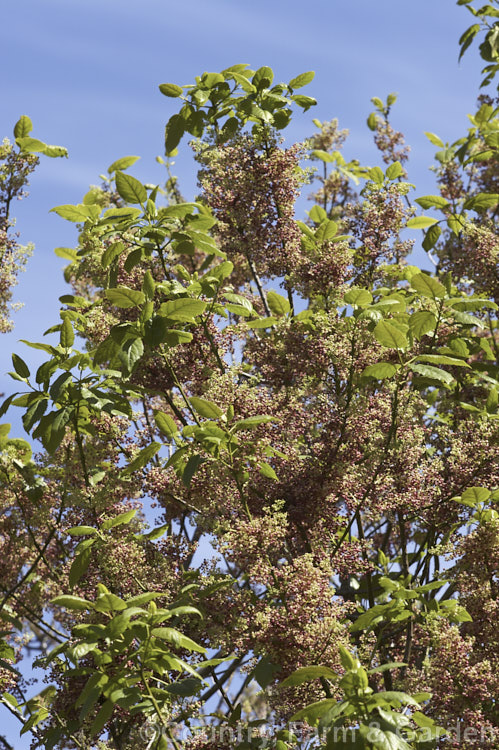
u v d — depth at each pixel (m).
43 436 5.08
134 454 5.43
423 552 6.01
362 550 5.09
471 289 7.00
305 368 5.39
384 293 5.98
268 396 5.11
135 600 3.81
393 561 6.05
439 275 7.37
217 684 5.06
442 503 5.44
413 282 5.12
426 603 4.64
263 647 4.24
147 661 3.91
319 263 5.54
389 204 6.20
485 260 6.40
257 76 6.20
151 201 5.06
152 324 4.53
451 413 6.52
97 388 5.21
